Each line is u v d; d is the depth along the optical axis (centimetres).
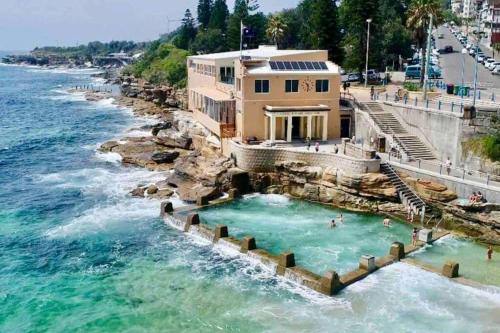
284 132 6500
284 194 5778
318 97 6469
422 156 5644
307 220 5003
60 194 6112
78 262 4238
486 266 3966
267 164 5822
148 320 3325
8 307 3547
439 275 3778
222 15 17550
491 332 3081
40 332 3238
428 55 6256
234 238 4472
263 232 4697
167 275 3931
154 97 14112
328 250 4278
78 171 7175
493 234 4456
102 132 10338
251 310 3384
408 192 5078
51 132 10394
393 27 12488
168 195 5862
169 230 4878
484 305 3372
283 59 6725
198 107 8056
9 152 8519
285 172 5738
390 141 5828
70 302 3594
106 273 4022
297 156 5684
